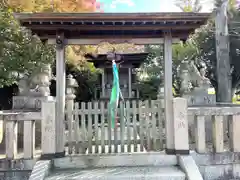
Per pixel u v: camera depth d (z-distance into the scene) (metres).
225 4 8.01
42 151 3.56
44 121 3.59
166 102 3.79
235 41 11.91
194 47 10.97
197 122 3.75
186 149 3.64
